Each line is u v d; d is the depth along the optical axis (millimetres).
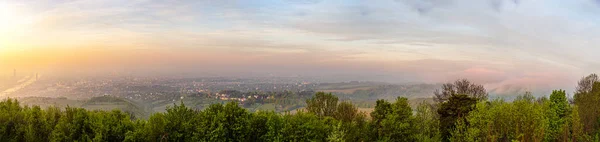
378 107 32906
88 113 28000
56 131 25406
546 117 32281
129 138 25531
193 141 26734
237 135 28016
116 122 27438
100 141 25078
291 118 29688
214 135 26469
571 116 35094
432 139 30125
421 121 31703
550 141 33938
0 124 26031
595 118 39094
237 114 28719
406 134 30016
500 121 29391
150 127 26672
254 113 30469
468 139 28344
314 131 27875
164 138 26969
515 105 29969
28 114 27281
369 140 31625
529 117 28516
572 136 32625
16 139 25656
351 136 30594
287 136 27375
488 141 27797
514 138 28594
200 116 28438
